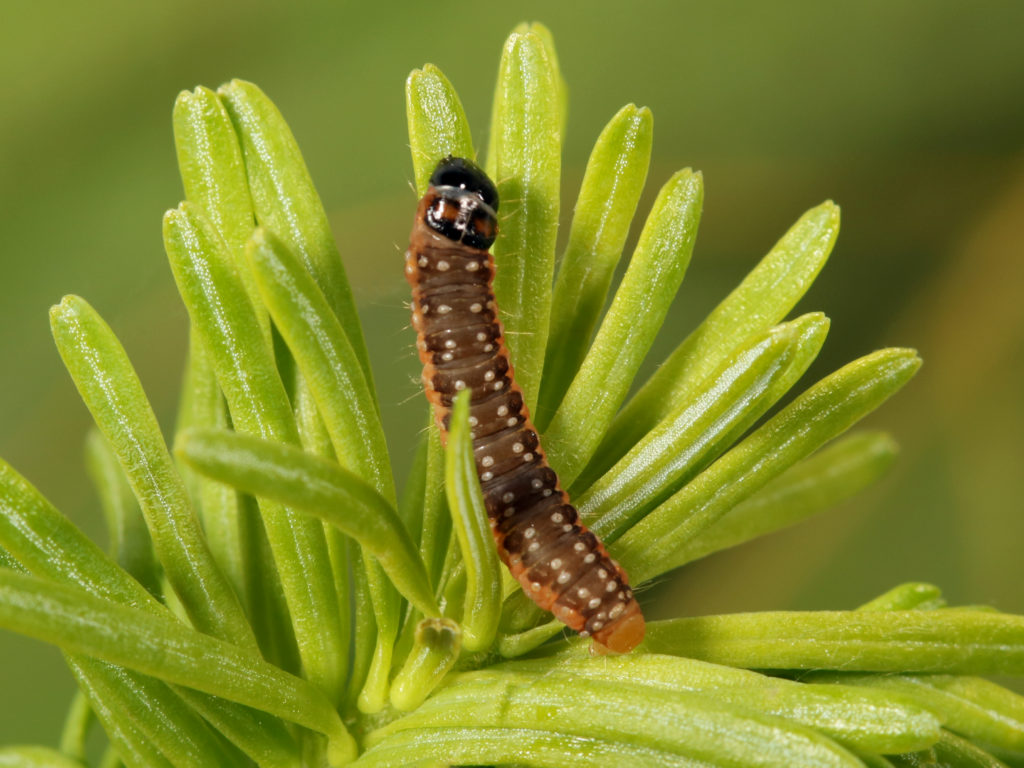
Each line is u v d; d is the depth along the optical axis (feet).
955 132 0.43
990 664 0.29
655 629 0.30
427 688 0.30
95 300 0.43
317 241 0.31
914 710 0.28
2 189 0.43
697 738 0.28
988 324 0.40
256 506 0.31
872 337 0.42
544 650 0.31
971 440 0.40
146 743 0.30
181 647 0.29
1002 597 0.39
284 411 0.30
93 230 0.43
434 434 0.31
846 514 0.40
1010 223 0.41
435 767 0.28
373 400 0.30
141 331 0.43
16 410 0.42
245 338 0.30
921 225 0.42
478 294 0.31
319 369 0.29
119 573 0.29
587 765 0.29
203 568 0.30
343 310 0.31
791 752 0.28
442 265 0.31
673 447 0.30
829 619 0.30
